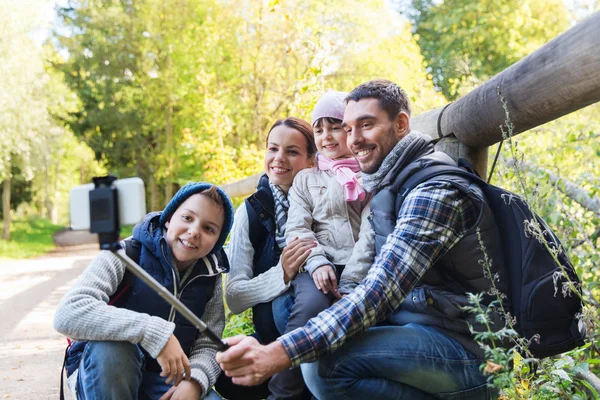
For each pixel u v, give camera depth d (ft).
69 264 61.26
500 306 7.38
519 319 7.39
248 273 9.61
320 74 21.86
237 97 67.21
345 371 7.66
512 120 8.43
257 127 66.08
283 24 63.67
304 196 9.39
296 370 8.63
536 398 8.37
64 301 8.20
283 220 9.69
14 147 82.64
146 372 8.95
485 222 7.40
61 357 20.48
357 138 8.31
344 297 7.35
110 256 8.64
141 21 94.02
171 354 8.08
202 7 76.02
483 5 80.12
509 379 6.67
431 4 93.20
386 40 59.82
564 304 7.28
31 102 83.30
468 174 7.59
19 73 79.25
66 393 9.16
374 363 7.55
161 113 94.79
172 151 88.74
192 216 8.61
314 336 7.06
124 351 8.15
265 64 66.74
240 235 9.74
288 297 9.09
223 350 6.97
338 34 57.88
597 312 10.53
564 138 16.57
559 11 78.23
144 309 8.62
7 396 15.76
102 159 111.14
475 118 9.09
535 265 7.31
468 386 7.57
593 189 14.39
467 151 10.00
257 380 6.89
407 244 7.27
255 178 24.03
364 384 7.72
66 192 163.43
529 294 7.27
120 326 8.02
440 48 81.25
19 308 32.19
